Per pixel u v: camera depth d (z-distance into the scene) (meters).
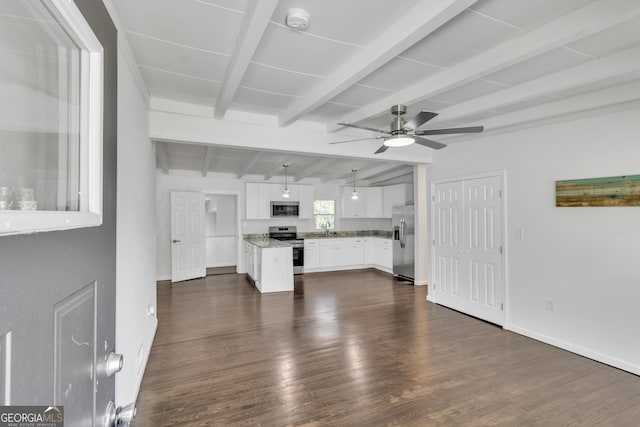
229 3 1.66
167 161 5.77
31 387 0.50
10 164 0.52
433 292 4.97
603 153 2.98
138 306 2.43
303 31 1.93
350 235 8.38
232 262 8.74
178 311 4.49
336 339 3.48
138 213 2.42
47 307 0.57
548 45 1.87
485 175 4.10
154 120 3.12
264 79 2.63
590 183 3.05
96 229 0.86
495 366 2.87
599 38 2.03
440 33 1.96
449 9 1.54
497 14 1.77
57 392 0.60
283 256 5.72
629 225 2.81
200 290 5.74
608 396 2.41
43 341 0.55
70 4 0.63
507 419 2.13
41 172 0.62
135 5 1.66
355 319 4.16
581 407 2.27
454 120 3.58
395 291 5.69
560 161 3.31
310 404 2.29
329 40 2.03
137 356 2.38
